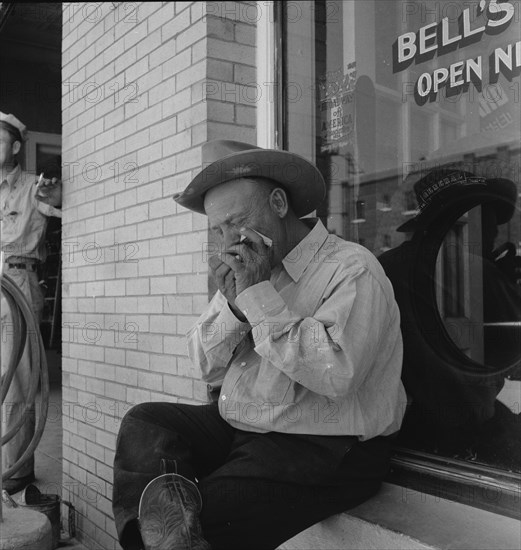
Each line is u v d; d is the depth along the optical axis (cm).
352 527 161
